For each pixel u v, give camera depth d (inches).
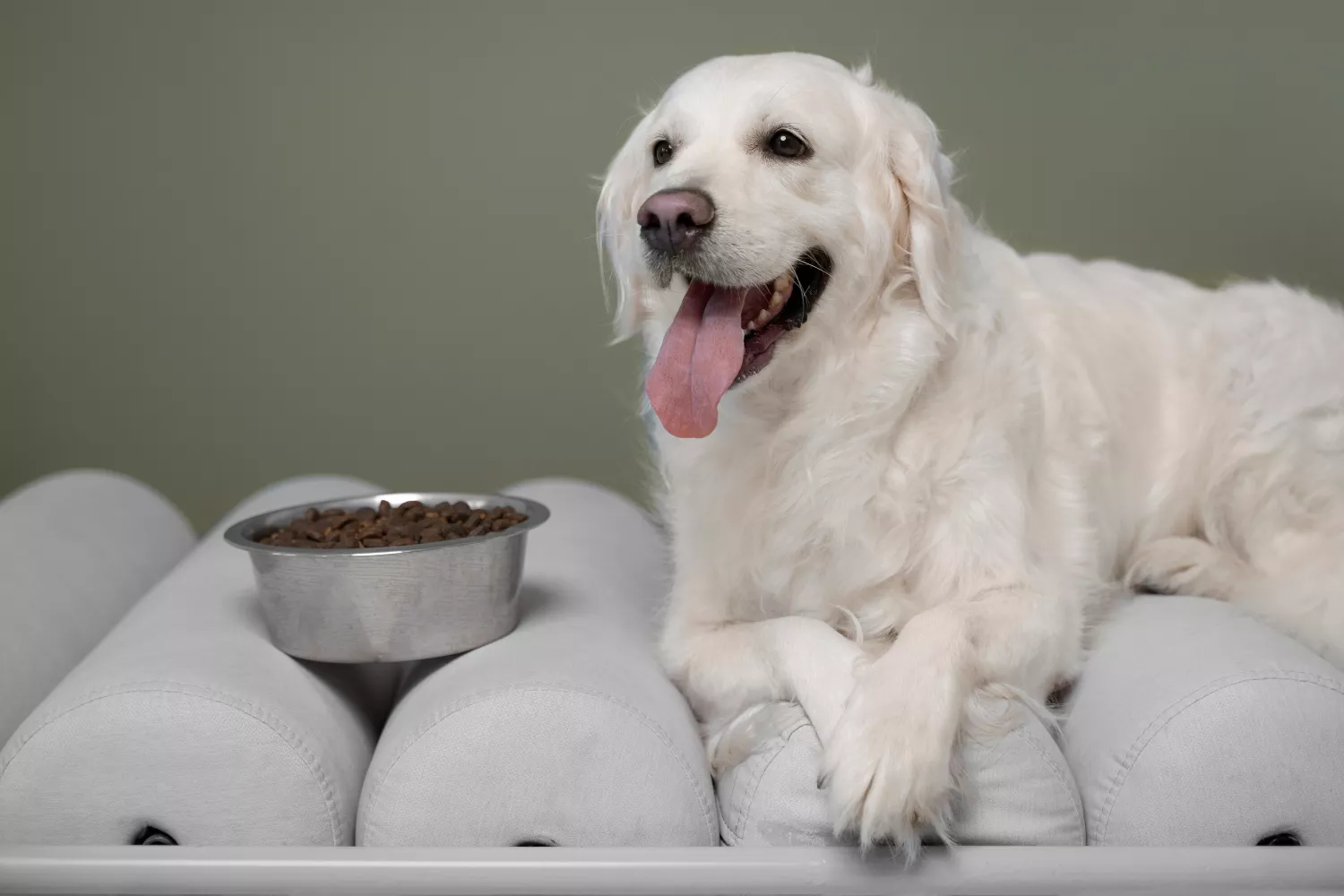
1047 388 81.0
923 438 71.9
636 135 81.0
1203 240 155.9
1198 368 93.6
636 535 106.1
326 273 161.6
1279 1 149.8
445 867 53.5
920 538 72.4
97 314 161.5
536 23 157.1
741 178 69.7
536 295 161.6
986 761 59.2
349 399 163.8
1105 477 84.9
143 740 60.4
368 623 68.4
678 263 68.7
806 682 63.0
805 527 73.5
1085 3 152.0
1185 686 62.9
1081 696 70.7
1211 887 54.2
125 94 157.8
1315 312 94.0
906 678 59.0
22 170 158.9
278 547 67.7
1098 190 155.5
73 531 96.2
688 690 72.9
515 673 64.1
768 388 74.2
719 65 75.5
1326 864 54.1
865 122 73.2
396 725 66.4
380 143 159.3
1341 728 60.1
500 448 164.7
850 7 154.4
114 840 61.0
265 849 54.3
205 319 161.9
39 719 61.5
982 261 85.7
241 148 159.2
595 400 163.2
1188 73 152.4
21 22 155.9
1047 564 76.2
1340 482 88.0
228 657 66.4
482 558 70.0
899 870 54.1
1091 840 62.9
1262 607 78.2
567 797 61.0
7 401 162.6
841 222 71.2
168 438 163.8
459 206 160.2
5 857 53.4
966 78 154.3
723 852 54.6
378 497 83.4
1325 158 152.6
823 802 58.8
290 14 157.0
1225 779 59.9
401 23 157.4
